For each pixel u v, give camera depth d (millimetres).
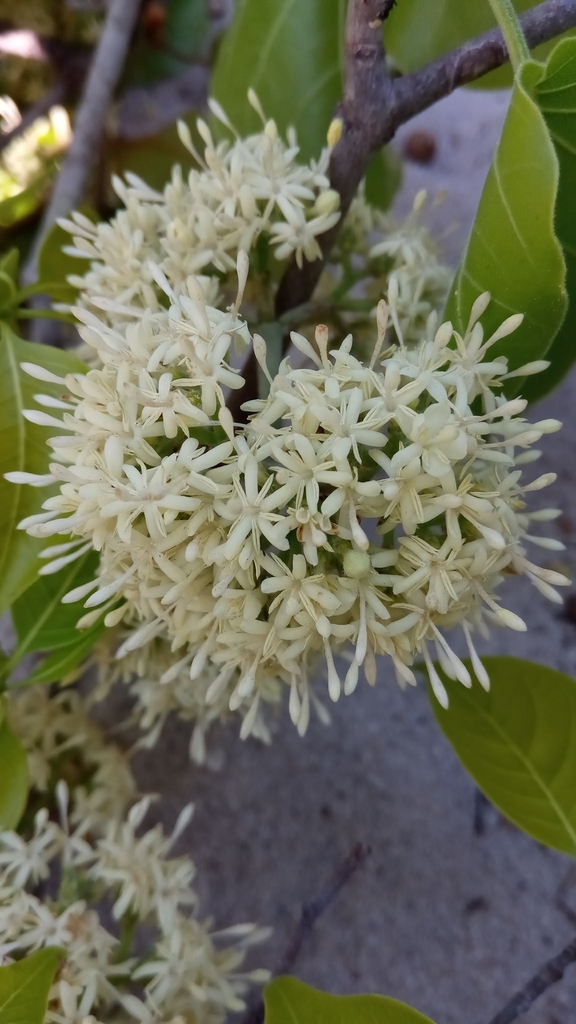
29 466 143
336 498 101
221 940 209
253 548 106
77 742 189
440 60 132
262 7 171
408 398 105
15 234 234
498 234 107
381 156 213
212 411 108
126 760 198
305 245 138
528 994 155
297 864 220
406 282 156
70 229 147
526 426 111
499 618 125
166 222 147
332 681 107
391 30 165
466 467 110
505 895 216
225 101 181
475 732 164
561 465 263
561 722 160
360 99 132
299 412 102
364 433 101
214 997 151
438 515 116
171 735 232
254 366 154
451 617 118
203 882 217
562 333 137
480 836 224
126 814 217
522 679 162
